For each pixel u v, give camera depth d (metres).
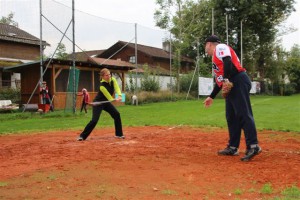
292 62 63.22
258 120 12.71
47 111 18.05
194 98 32.38
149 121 12.76
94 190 3.90
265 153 6.11
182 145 6.98
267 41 52.69
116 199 3.60
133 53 44.47
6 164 5.34
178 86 32.12
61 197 3.68
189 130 9.90
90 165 5.07
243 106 5.57
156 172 4.66
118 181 4.24
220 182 4.20
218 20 47.62
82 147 6.79
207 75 36.72
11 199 3.64
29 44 31.86
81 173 4.63
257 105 22.30
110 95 7.90
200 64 38.28
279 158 5.63
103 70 7.87
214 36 5.95
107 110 8.04
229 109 5.87
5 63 27.95
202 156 5.77
